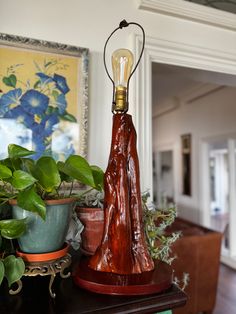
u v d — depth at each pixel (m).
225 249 4.01
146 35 1.22
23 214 0.67
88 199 0.90
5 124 0.98
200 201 4.35
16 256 0.70
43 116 1.03
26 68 1.02
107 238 0.76
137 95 1.16
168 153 5.56
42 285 0.73
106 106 1.14
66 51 1.07
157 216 0.93
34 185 0.66
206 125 4.22
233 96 3.62
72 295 0.67
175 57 1.27
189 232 2.62
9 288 0.69
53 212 0.68
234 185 3.85
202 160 4.32
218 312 2.52
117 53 0.83
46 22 1.08
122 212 0.73
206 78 1.54
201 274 2.46
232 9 1.52
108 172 0.75
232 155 3.81
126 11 1.20
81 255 0.89
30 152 0.70
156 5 1.21
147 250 0.78
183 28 1.30
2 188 0.74
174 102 4.97
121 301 0.65
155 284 0.68
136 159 0.77
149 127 1.19
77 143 1.07
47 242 0.69
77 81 1.09
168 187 5.56
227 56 1.38
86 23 1.14
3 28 1.01
